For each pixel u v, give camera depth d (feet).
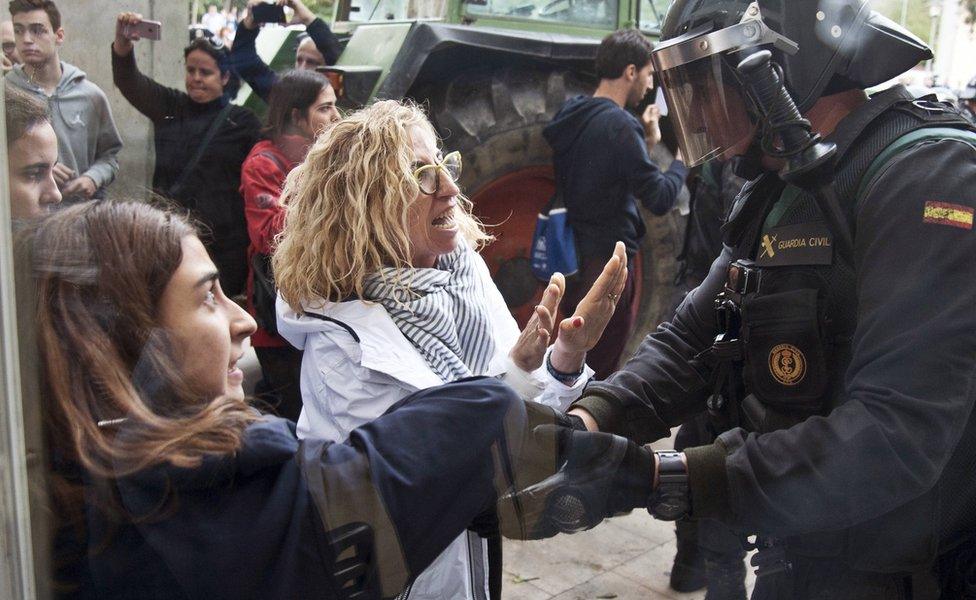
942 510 3.36
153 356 2.59
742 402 3.82
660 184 8.18
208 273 2.73
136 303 2.58
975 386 3.02
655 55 3.64
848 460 3.05
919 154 3.14
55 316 2.53
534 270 8.42
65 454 2.51
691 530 4.50
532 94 9.21
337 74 8.36
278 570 2.50
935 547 3.34
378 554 2.61
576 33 10.02
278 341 4.99
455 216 4.10
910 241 3.06
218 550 2.44
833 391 3.43
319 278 3.76
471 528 3.07
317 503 2.53
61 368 2.51
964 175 3.07
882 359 3.06
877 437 3.01
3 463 2.32
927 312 3.00
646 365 4.22
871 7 3.60
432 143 4.02
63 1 5.89
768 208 3.70
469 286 4.05
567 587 5.16
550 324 3.74
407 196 3.74
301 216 3.84
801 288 3.45
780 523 3.24
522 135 9.15
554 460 3.09
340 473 2.60
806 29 3.38
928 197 3.06
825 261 3.38
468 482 2.81
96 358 2.52
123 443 2.47
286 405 4.93
